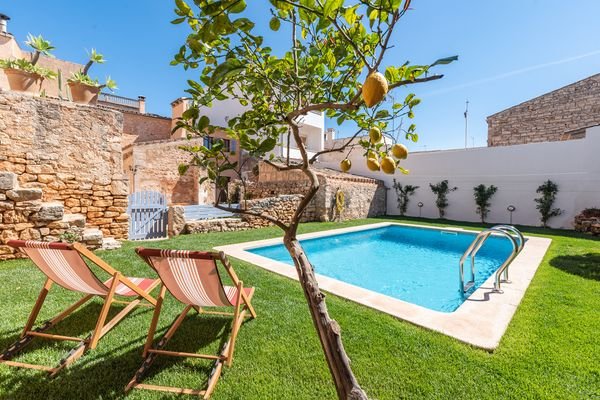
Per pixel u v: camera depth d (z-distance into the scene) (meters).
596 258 6.77
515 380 2.46
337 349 1.22
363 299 4.27
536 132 18.91
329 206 14.70
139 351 2.87
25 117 6.85
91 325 3.37
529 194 14.00
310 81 1.68
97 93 8.41
